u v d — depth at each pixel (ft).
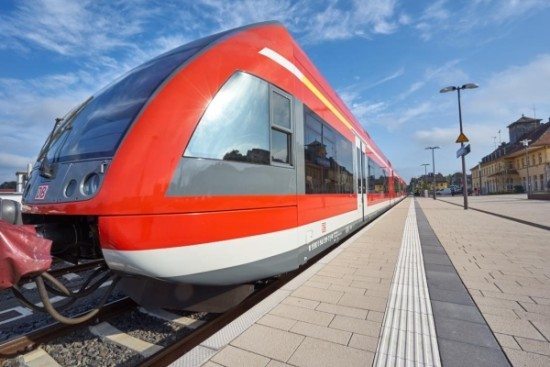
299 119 16.51
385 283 16.35
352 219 27.89
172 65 11.96
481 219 49.60
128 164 9.75
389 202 67.77
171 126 10.53
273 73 14.60
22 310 16.30
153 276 10.12
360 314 12.50
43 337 12.64
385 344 10.26
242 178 12.34
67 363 11.36
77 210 9.82
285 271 14.57
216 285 11.97
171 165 10.27
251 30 14.33
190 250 10.61
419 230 36.81
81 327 13.84
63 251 11.73
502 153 255.91
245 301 15.53
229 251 11.71
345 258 21.93
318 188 18.58
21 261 8.53
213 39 13.20
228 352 9.73
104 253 9.73
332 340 10.49
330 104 22.40
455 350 9.89
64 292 10.14
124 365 11.23
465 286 15.89
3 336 13.66
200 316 14.74
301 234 16.02
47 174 11.65
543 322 11.78
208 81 11.75
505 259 21.63
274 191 13.98
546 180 162.81
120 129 10.57
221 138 11.71
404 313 12.61
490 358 9.44
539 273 18.15
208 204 11.06
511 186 232.12
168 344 12.53
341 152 24.80
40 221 12.51
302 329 11.23
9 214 10.27
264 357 9.48
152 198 9.83
